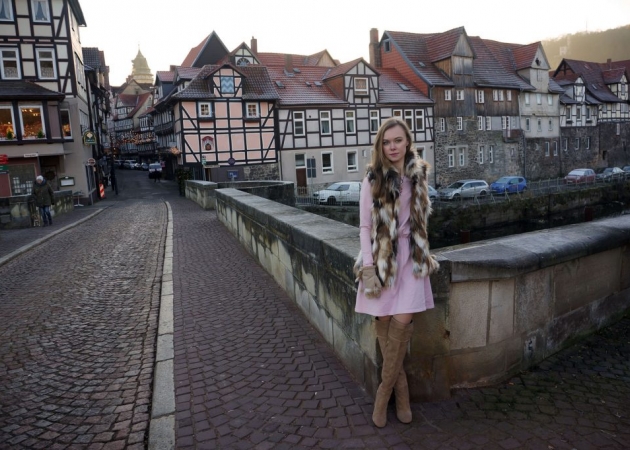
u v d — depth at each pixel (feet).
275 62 160.66
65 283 24.94
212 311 18.11
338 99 128.88
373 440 9.13
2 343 16.33
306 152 126.00
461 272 10.12
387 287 8.84
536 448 8.57
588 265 12.85
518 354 11.39
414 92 141.28
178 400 11.37
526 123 166.61
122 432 10.37
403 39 152.66
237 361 13.38
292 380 11.93
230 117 118.52
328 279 13.33
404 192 8.90
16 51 101.86
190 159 116.88
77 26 118.21
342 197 93.40
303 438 9.43
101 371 13.74
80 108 112.37
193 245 32.91
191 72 126.31
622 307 14.25
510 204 101.81
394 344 9.14
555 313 12.17
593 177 132.87
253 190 53.42
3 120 96.22
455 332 10.48
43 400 12.06
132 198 117.80
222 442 9.52
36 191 53.57
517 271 10.75
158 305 20.01
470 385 10.79
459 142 147.64
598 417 9.49
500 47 174.70
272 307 17.92
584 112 188.55
